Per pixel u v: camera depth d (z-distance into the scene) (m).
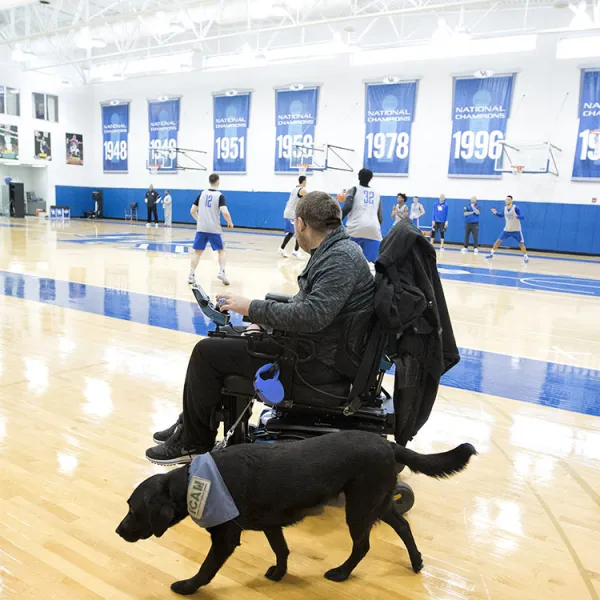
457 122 19.45
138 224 25.19
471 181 19.55
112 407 4.01
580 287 10.70
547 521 2.79
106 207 28.73
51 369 4.76
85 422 3.73
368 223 7.82
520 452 3.53
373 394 2.79
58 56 23.80
